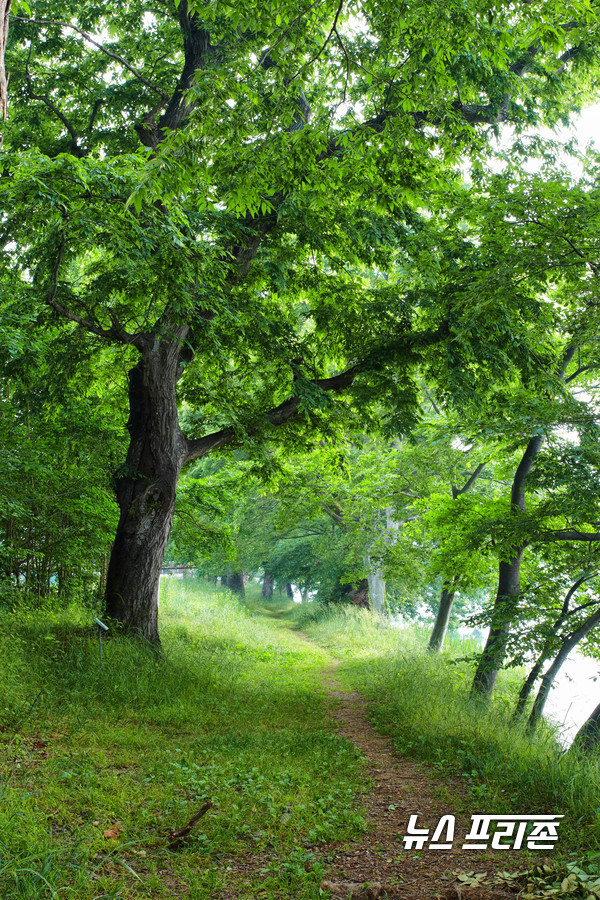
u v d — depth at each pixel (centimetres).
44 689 765
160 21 1433
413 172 727
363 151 703
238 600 3566
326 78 1298
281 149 682
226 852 411
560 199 744
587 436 930
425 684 1199
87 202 882
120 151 1368
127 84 1345
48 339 1294
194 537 1672
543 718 987
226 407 1327
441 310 1239
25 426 1334
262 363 1429
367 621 2488
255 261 1365
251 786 532
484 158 1105
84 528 1365
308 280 1453
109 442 1312
